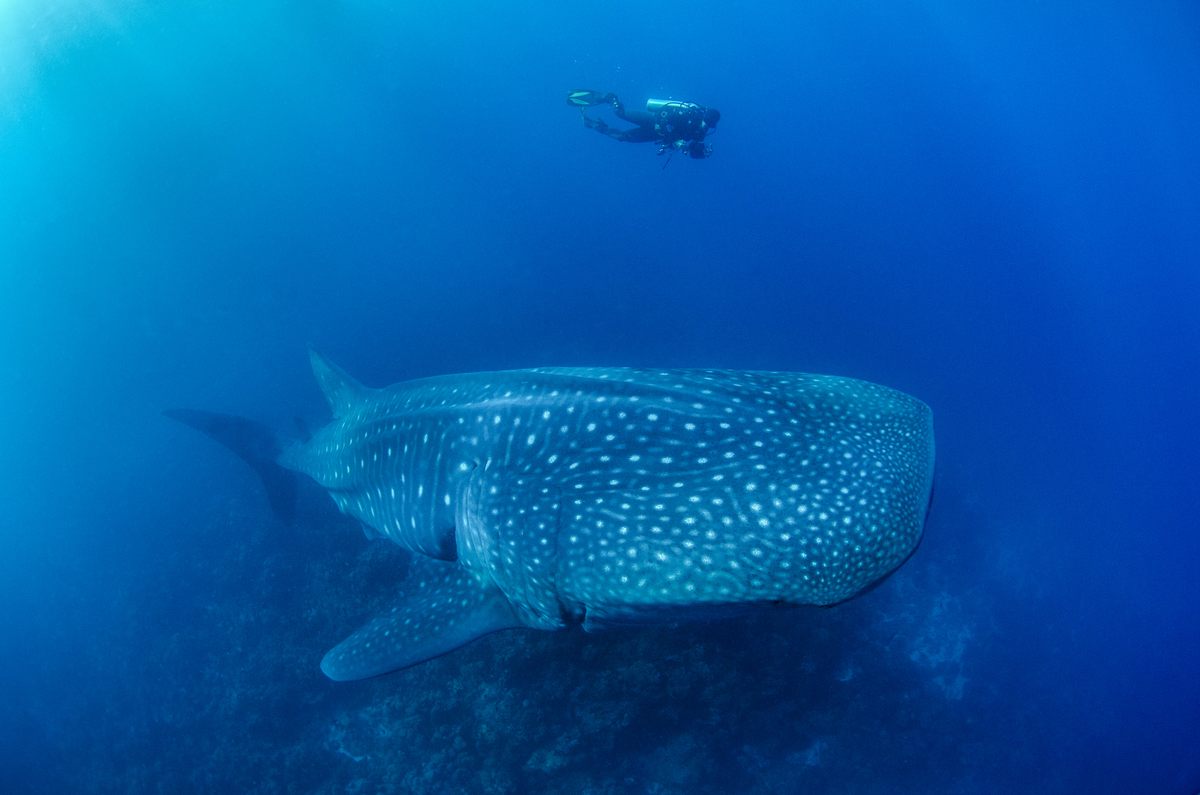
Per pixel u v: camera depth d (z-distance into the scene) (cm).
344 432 720
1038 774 1420
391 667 486
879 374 3131
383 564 1219
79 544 2178
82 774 1518
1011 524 2175
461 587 520
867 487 347
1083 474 2678
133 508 2241
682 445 381
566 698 978
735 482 356
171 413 1096
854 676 1238
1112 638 1922
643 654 989
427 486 543
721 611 352
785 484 349
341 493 728
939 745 1288
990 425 3012
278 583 1450
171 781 1277
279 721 1208
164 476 2327
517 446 454
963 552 1830
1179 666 1945
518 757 968
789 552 332
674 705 999
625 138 1262
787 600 334
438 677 1038
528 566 412
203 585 1666
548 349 2600
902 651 1438
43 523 2359
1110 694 1753
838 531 334
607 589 367
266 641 1366
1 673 1870
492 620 480
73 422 3059
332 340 2962
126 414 3031
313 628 1279
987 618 1662
